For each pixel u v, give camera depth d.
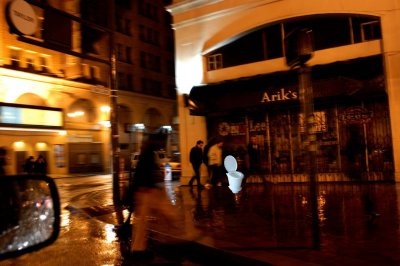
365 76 13.34
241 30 16.16
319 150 14.86
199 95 16.33
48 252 7.00
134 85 43.34
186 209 10.20
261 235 7.04
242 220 8.47
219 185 15.84
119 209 11.60
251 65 16.19
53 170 34.22
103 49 39.03
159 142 6.80
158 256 6.62
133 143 41.19
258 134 16.05
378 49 13.79
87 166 37.34
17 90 30.70
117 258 6.55
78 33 36.47
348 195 11.09
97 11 38.41
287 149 15.47
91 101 37.59
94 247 7.32
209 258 6.31
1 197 2.22
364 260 5.30
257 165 16.00
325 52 14.69
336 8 14.30
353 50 14.21
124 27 43.06
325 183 14.34
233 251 6.04
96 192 17.75
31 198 2.36
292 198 11.25
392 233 6.65
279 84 14.70
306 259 5.45
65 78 34.72
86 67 37.44
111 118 13.07
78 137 36.62
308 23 15.21
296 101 14.30
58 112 33.78
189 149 17.23
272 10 15.46
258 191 13.30
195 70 17.23
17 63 31.05
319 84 13.90
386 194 10.84
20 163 31.62
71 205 13.06
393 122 13.29
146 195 6.55
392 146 13.41
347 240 6.37
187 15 17.38
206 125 17.02
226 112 15.98
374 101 14.01
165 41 49.00
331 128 14.68
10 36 30.41
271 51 15.98
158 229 7.86
